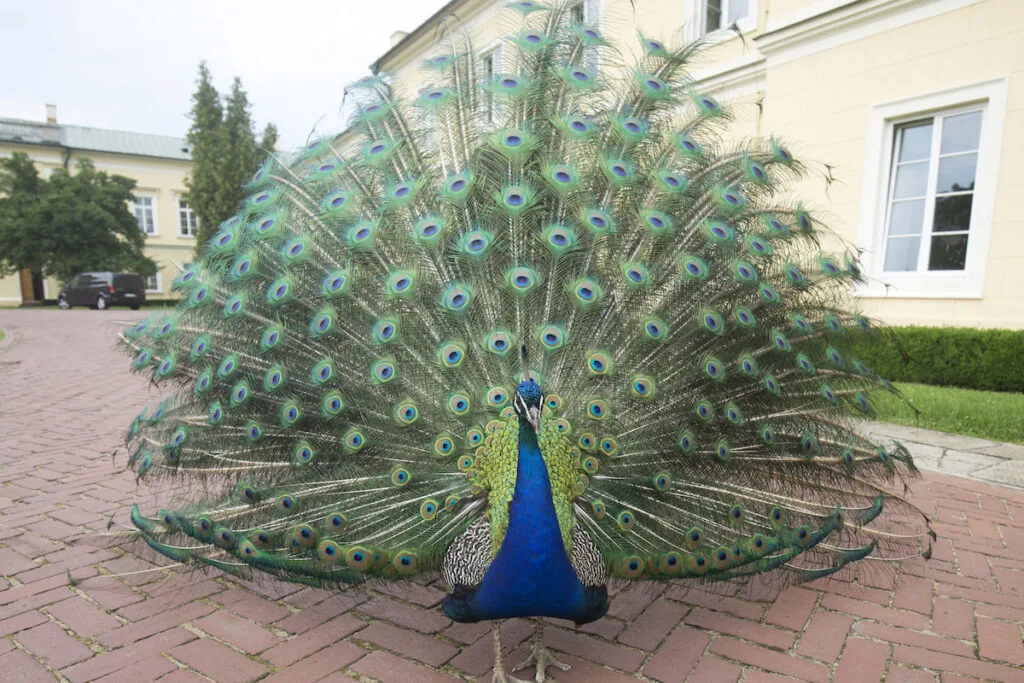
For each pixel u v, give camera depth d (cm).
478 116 371
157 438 371
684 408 309
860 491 358
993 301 823
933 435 675
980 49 814
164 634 327
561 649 316
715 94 1148
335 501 302
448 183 325
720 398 320
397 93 392
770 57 1035
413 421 293
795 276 346
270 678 291
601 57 373
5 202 3303
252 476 329
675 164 353
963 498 509
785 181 381
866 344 379
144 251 4084
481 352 302
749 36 1087
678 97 367
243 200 379
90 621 338
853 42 933
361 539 290
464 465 285
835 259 369
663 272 321
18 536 442
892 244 946
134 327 417
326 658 307
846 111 951
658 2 1139
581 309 302
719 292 328
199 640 321
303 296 327
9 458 628
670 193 330
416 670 298
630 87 368
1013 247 803
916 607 352
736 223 342
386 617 346
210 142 3294
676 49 379
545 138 346
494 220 316
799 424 336
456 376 301
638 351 313
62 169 3509
